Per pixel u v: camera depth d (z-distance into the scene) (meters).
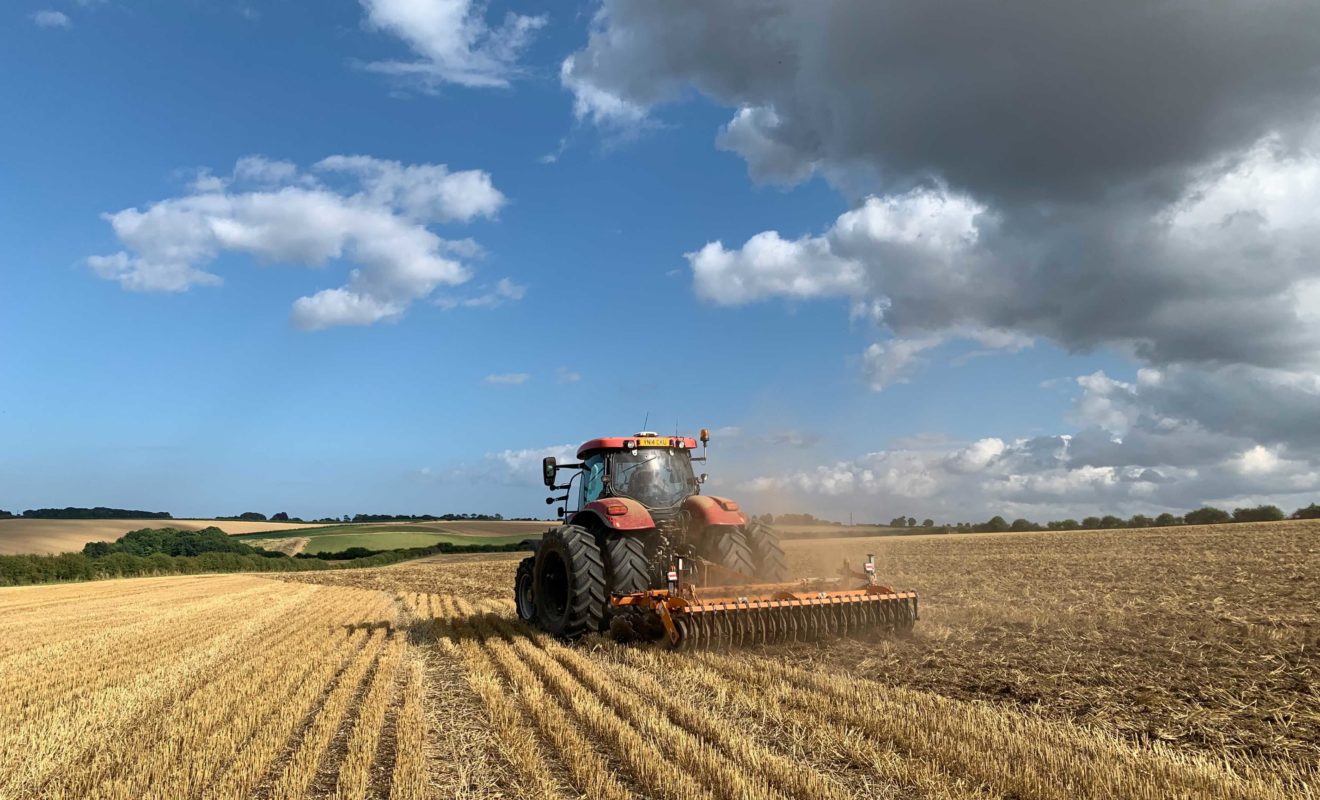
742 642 8.44
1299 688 6.20
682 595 8.60
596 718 5.61
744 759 4.73
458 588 24.39
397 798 4.39
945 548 31.97
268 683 7.62
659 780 4.33
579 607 9.53
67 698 7.40
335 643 10.63
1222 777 4.24
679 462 11.26
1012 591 14.41
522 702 6.57
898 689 6.49
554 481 12.12
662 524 10.34
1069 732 5.14
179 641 11.52
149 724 6.19
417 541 68.06
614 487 10.77
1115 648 8.03
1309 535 28.38
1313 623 9.28
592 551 9.73
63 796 4.58
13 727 6.25
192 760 5.12
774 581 9.88
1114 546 28.42
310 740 5.56
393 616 14.72
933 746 4.84
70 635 12.91
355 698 6.99
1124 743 4.89
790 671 7.21
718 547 9.86
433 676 8.05
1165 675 6.74
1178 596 12.52
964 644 8.61
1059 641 8.55
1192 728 5.29
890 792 4.25
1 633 13.65
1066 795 4.04
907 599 9.17
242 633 12.27
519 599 12.59
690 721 5.64
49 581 39.22
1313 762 4.59
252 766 4.96
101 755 5.34
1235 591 12.98
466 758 5.16
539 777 4.57
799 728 5.40
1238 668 6.92
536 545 11.38
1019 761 4.57
